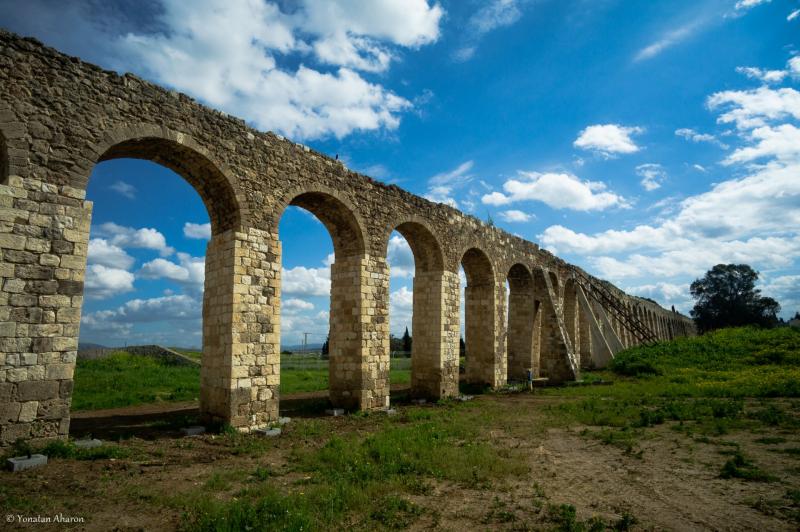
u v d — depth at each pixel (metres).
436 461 11.55
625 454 12.67
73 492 9.22
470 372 31.62
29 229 12.00
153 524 7.88
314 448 13.69
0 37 12.02
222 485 9.86
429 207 26.12
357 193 21.69
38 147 12.35
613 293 57.69
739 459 11.27
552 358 35.69
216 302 17.02
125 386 26.42
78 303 12.58
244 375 16.20
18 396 11.41
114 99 13.95
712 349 36.12
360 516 8.23
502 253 33.09
